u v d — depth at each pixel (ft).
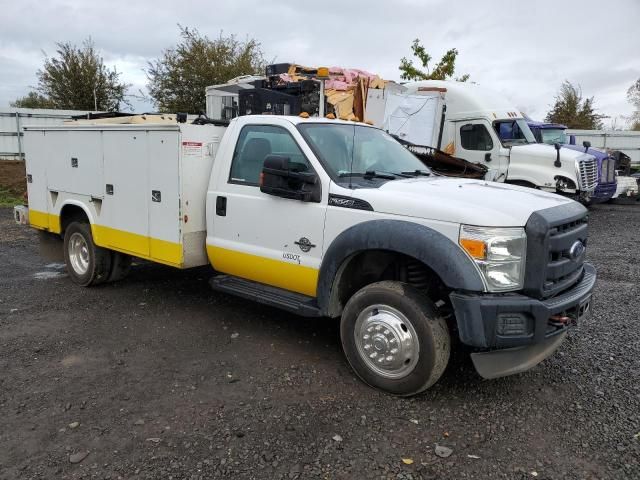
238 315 19.48
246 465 10.51
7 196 54.08
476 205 12.73
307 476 10.19
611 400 13.17
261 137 16.58
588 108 115.65
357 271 15.23
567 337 17.29
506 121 44.01
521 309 11.95
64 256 23.62
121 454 10.85
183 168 17.25
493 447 11.19
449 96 44.65
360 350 13.84
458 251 12.26
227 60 96.12
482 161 43.96
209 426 11.91
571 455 10.92
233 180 16.98
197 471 10.30
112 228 20.45
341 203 14.25
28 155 24.56
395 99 42.65
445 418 12.36
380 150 17.46
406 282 14.33
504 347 12.34
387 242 13.01
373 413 12.54
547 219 12.40
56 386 13.80
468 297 12.12
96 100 94.32
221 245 17.25
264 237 16.07
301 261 15.12
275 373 14.67
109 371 14.74
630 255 30.40
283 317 19.34
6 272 25.53
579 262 13.92
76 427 11.82
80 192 21.75
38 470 10.31
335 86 40.45
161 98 96.37
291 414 12.45
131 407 12.75
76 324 18.39
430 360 12.61
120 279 23.16
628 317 19.27
